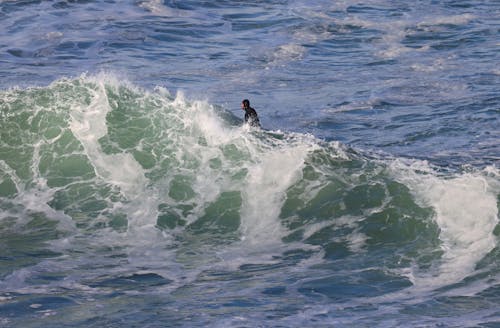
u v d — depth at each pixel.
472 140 66.06
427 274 41.28
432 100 77.38
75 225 48.41
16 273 42.06
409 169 49.91
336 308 37.75
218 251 45.41
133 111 55.53
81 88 57.22
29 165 53.25
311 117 73.31
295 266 43.16
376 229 46.06
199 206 49.56
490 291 39.06
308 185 49.69
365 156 52.81
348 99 78.56
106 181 51.69
